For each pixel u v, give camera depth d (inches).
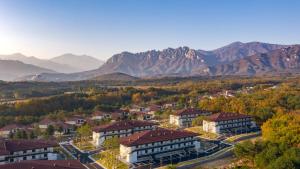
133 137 6752.0
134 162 6299.2
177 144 6830.7
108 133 7805.1
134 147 6328.7
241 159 6176.2
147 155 6466.5
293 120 7436.0
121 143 6545.3
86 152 7234.3
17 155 5974.4
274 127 7175.2
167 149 6707.7
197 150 7037.4
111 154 6781.5
